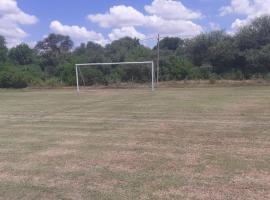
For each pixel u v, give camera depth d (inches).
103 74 2389.3
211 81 2165.4
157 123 613.9
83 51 3759.8
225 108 821.2
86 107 928.9
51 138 493.0
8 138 498.3
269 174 307.3
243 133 500.7
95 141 464.4
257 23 2689.5
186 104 940.6
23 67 2856.8
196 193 267.6
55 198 265.4
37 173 325.1
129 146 428.1
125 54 3080.7
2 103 1126.4
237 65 2679.6
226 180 294.2
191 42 3034.0
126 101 1087.6
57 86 2322.8
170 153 387.5
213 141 447.8
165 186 283.1
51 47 3954.2
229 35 2898.6
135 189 278.1
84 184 292.8
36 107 962.1
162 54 3080.7
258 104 899.4
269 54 2452.0
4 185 294.0
